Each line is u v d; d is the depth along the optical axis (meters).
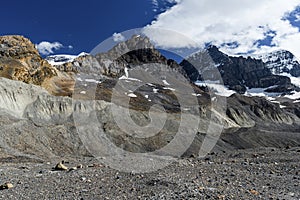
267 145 88.44
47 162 35.41
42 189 17.39
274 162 32.09
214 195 15.44
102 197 15.52
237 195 15.92
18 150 42.78
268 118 173.50
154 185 17.83
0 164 30.81
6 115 54.44
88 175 21.50
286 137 105.00
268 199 15.59
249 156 40.16
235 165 29.09
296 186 19.41
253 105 182.00
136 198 15.19
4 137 45.41
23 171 25.08
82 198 15.38
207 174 22.98
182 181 19.12
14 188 17.70
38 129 52.16
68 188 17.53
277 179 21.81
